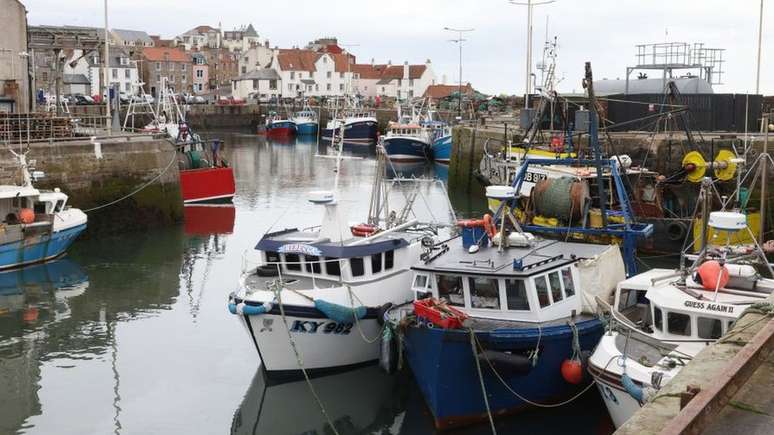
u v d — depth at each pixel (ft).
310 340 42.24
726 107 99.71
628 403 32.89
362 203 108.88
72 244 79.97
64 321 55.01
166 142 90.48
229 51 406.00
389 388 43.37
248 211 102.78
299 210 103.81
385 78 354.95
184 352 48.80
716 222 39.78
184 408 40.70
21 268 69.21
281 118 278.46
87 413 39.91
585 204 63.36
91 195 82.74
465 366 36.32
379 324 44.04
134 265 71.56
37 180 78.48
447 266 39.42
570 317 39.58
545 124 109.91
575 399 40.50
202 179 107.24
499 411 38.32
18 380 44.21
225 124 291.17
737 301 34.14
